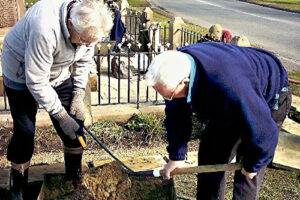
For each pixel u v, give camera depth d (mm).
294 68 9117
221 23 16219
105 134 4559
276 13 20578
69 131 2711
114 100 5496
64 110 2682
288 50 11297
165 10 20000
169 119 2678
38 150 4223
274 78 2549
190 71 2232
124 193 3041
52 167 3561
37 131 4473
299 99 6102
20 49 2574
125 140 4535
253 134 2277
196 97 2309
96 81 5785
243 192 2840
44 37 2385
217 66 2229
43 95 2535
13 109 2834
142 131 4672
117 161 3148
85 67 2953
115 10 7809
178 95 2320
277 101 2674
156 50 7426
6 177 3400
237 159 2809
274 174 4039
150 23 8672
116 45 7652
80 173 3031
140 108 5066
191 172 2729
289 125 5078
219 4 24797
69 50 2561
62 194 2980
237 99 2197
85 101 4840
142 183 3041
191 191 3646
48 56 2457
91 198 2996
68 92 2930
